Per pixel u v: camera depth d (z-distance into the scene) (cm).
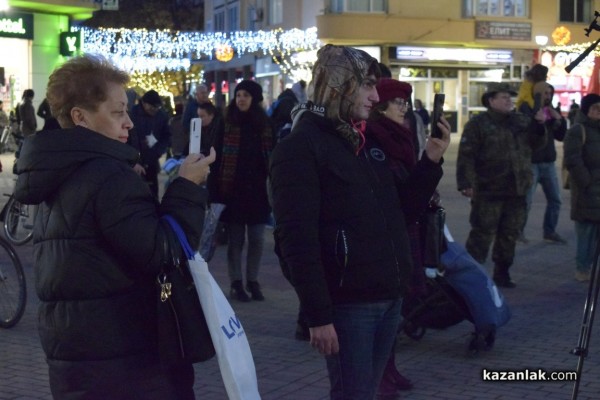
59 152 284
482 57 4009
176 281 291
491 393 568
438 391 573
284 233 347
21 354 657
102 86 293
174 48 3906
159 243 285
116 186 282
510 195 844
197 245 300
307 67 3903
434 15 3894
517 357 646
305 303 345
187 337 290
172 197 299
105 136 291
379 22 3803
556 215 1141
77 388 285
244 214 812
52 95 296
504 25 4006
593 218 891
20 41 2548
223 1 5044
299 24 4053
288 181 348
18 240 1128
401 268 362
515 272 963
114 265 284
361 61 359
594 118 879
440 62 3950
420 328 705
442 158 390
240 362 297
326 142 356
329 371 377
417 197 388
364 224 354
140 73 3916
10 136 2695
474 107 4100
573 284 901
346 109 360
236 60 4791
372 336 362
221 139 812
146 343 290
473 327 731
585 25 4162
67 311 283
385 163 376
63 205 283
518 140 845
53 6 2497
